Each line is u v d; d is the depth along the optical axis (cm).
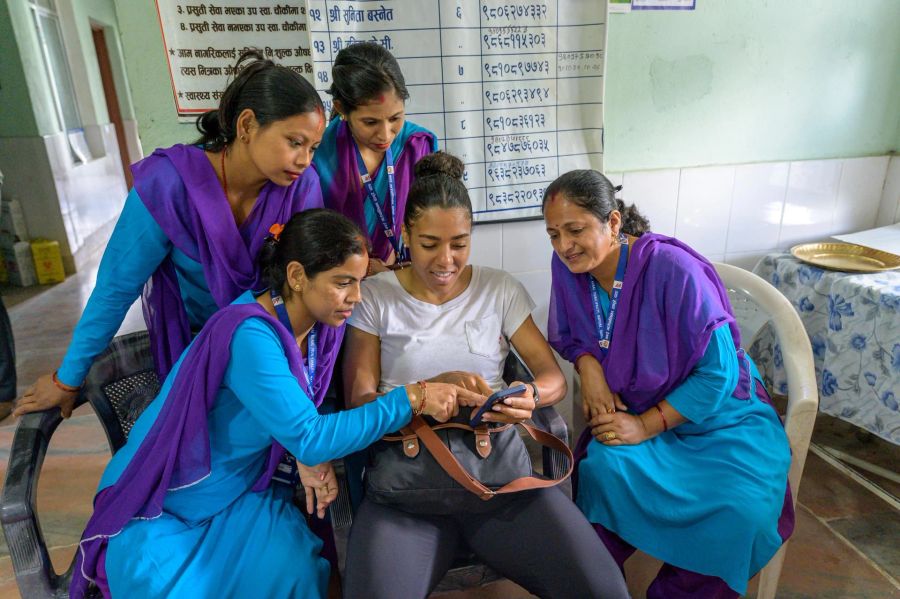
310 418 110
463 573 130
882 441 220
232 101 112
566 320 158
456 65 177
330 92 136
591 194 131
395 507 121
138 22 160
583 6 180
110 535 109
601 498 136
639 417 141
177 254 128
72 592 115
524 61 182
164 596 104
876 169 228
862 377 183
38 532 117
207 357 107
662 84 199
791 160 219
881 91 219
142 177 117
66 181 489
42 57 480
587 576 113
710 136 209
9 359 266
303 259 106
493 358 140
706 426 141
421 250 125
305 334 122
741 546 124
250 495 122
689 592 133
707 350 135
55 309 401
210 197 119
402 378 137
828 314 192
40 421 129
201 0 161
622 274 141
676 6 191
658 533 131
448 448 121
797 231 229
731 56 201
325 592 115
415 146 156
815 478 203
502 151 189
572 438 198
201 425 109
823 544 174
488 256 202
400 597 107
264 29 166
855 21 208
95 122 607
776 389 204
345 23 166
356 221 152
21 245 446
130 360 143
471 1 173
